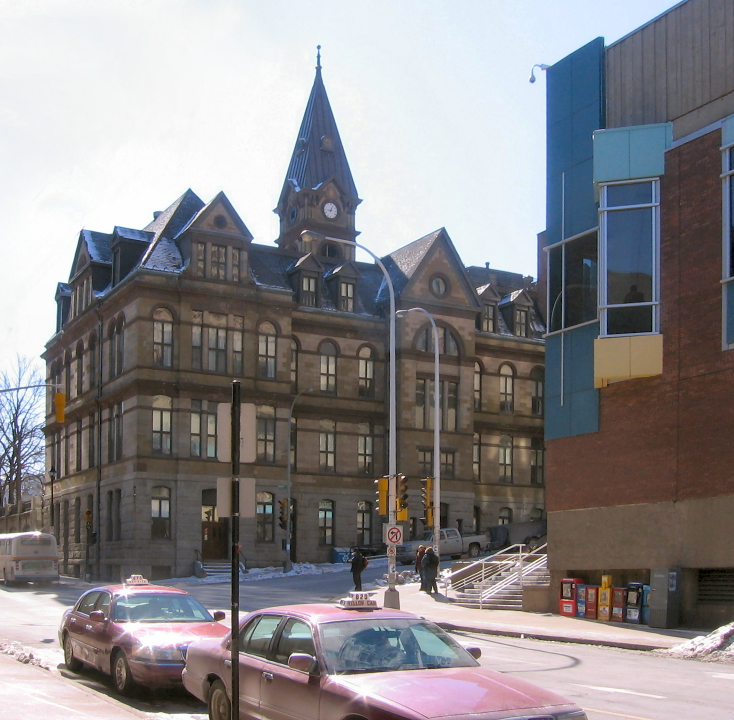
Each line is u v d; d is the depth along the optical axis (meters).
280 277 61.59
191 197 60.72
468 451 62.12
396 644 9.73
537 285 73.94
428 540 54.09
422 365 61.31
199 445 53.81
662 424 26.55
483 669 9.52
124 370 54.12
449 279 63.16
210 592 39.94
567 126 30.64
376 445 61.59
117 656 15.04
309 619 10.06
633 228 27.48
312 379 59.78
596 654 20.84
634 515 27.16
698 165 26.22
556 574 30.08
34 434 84.44
